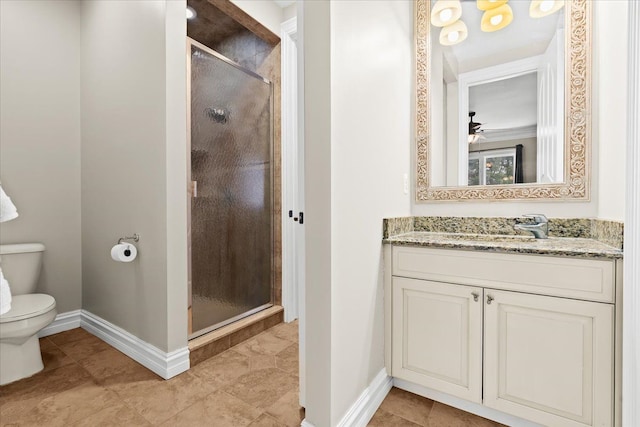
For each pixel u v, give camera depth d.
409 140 1.99
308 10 1.19
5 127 2.07
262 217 2.50
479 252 1.35
